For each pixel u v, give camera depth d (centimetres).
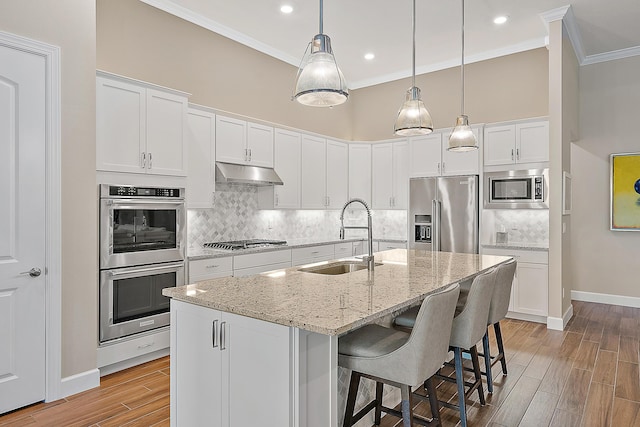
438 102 596
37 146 264
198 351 200
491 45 520
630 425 244
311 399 168
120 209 318
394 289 218
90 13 291
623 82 526
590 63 546
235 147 446
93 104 293
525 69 525
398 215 630
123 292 320
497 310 284
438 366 194
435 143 546
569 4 409
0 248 250
